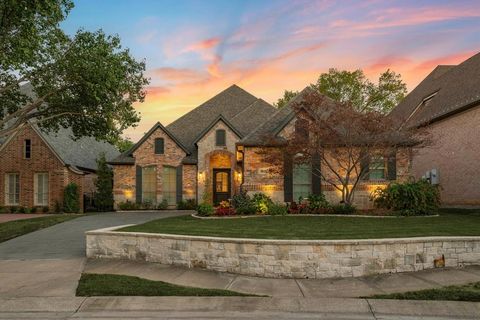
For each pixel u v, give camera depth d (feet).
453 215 51.78
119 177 81.30
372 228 37.70
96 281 26.86
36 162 84.64
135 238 33.73
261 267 28.63
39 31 53.31
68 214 76.89
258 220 47.60
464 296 22.81
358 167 58.70
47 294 24.58
